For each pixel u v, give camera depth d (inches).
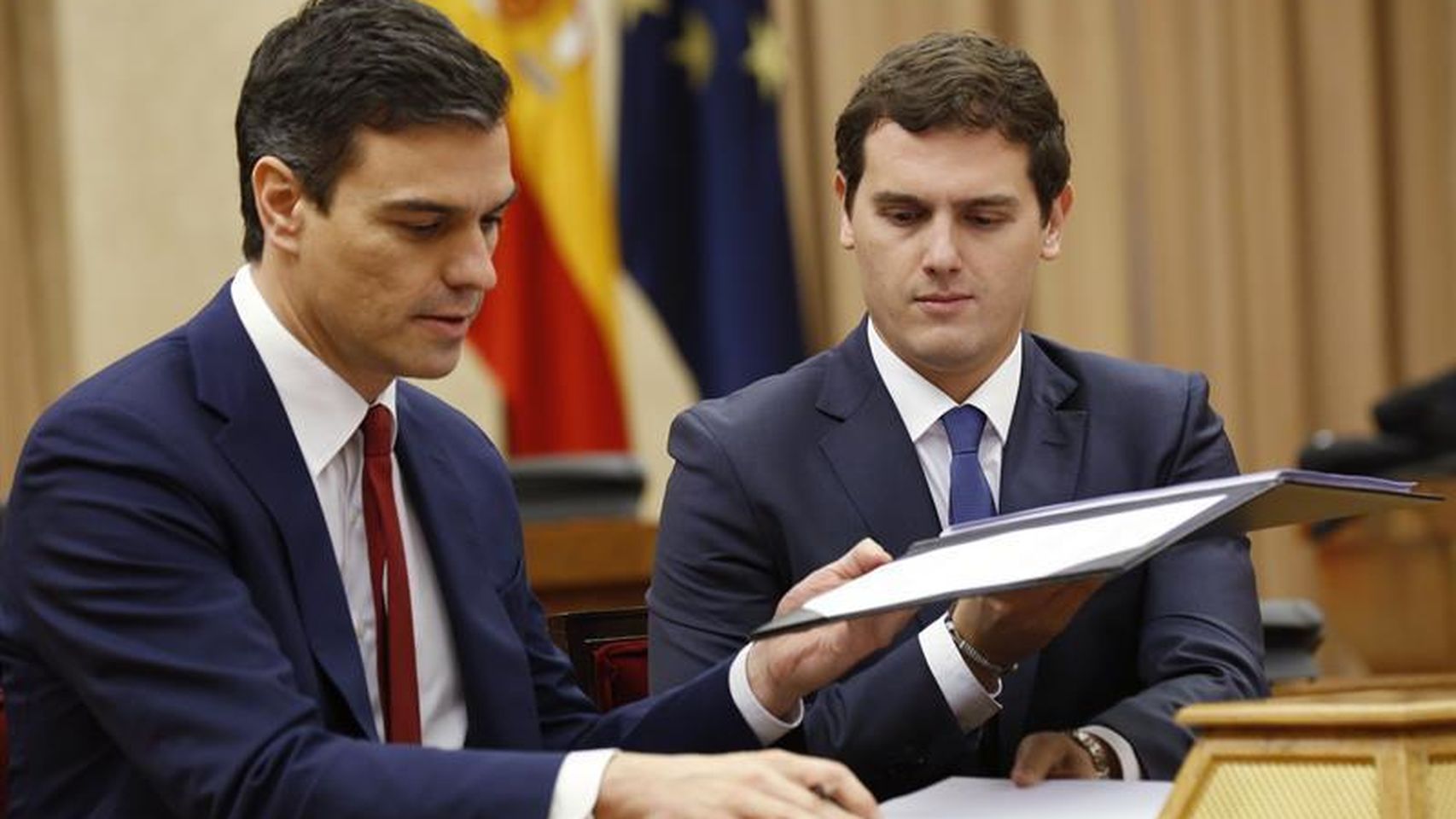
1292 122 311.3
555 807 83.5
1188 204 309.1
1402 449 224.5
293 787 85.8
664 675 113.8
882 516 113.3
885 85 109.1
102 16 282.0
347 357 95.8
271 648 90.0
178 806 88.0
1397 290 316.5
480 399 285.3
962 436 114.1
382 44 91.1
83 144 280.4
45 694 93.0
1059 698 112.9
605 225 282.5
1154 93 309.0
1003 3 304.2
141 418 92.7
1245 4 309.4
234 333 96.3
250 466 94.1
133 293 281.7
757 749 100.9
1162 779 100.4
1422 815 72.4
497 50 278.4
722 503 114.5
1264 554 304.8
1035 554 86.1
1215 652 108.6
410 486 102.1
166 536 90.8
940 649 101.7
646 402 295.0
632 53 289.7
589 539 185.8
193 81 283.6
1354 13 311.1
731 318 285.3
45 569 90.8
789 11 293.1
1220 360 309.0
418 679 100.0
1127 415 116.7
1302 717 75.2
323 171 91.8
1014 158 108.3
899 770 103.3
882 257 109.6
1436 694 84.4
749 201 287.3
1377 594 228.5
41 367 279.1
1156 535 83.8
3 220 275.0
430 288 92.6
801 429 115.6
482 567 102.7
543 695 106.7
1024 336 118.0
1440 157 315.3
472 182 91.7
